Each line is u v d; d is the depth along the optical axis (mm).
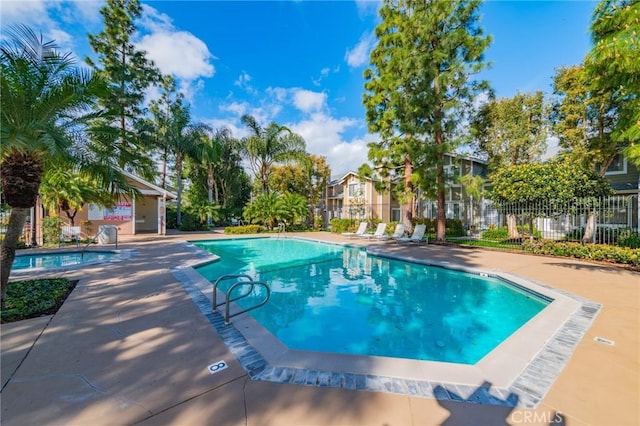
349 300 6047
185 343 3184
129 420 1982
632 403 2217
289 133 21547
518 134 17500
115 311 4172
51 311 4145
